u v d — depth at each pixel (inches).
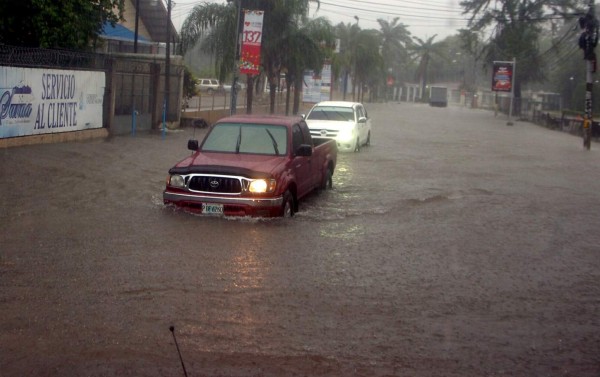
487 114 2896.2
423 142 1154.7
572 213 501.7
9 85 671.8
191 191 404.5
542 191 614.2
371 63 2780.5
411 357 214.2
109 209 430.0
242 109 1465.3
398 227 421.4
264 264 316.5
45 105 739.4
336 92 3006.9
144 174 584.7
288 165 428.1
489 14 2474.2
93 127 860.6
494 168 791.7
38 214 410.3
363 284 292.4
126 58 1068.5
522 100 2672.2
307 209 467.5
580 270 333.7
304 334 230.4
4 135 676.1
